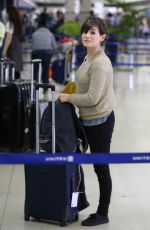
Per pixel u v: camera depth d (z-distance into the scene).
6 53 10.10
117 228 4.79
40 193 4.80
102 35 4.58
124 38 20.20
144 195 5.74
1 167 6.73
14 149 6.91
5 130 6.93
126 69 20.50
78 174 4.82
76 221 4.93
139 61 24.34
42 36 12.34
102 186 4.79
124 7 21.36
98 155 3.78
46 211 4.82
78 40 17.62
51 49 12.52
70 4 22.48
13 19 10.10
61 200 4.73
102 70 4.48
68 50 14.27
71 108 4.67
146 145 8.07
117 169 6.71
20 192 5.75
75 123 4.67
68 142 4.61
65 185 4.69
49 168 4.71
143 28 27.98
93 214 4.87
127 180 6.27
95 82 4.49
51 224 4.83
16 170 6.60
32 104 6.15
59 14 29.92
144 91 14.55
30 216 4.92
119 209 5.29
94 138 4.70
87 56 4.72
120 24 20.75
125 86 15.59
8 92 6.85
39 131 4.72
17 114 6.81
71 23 18.25
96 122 4.64
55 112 4.62
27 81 7.41
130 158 3.79
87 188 5.92
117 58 19.89
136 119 10.19
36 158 3.73
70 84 4.94
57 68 14.57
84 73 4.61
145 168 6.80
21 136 6.84
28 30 29.33
